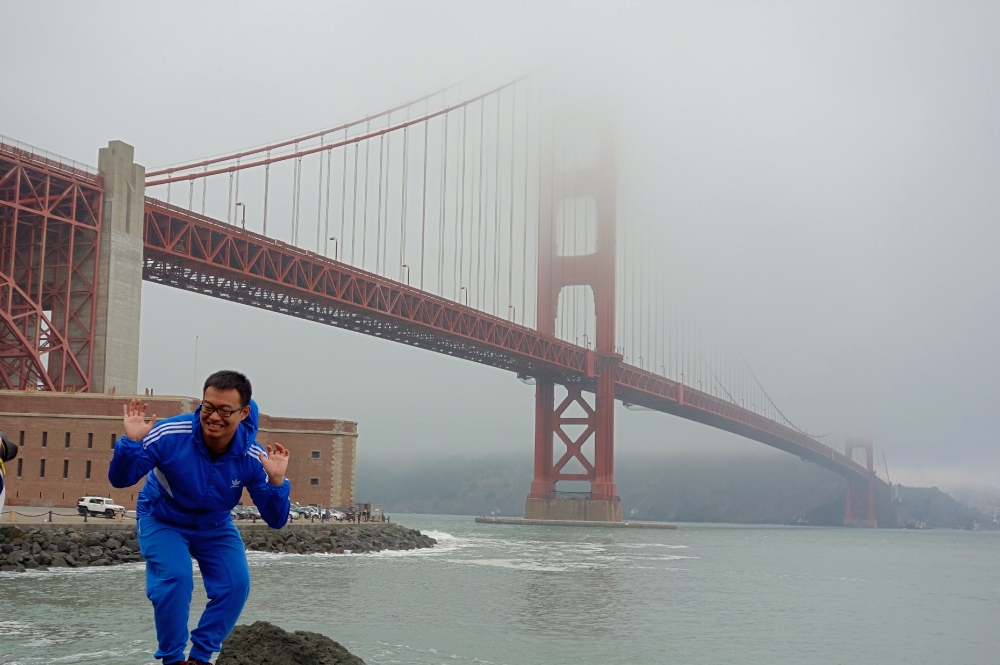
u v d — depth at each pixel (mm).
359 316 90062
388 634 22625
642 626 27172
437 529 120500
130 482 5848
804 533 188625
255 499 6152
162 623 5910
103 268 62031
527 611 29266
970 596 45469
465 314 100312
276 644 9953
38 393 50875
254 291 81688
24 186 62375
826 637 27438
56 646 18109
